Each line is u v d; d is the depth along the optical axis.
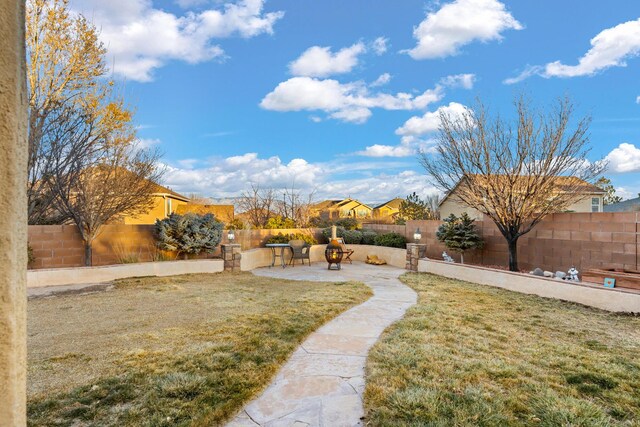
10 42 0.84
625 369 3.48
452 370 3.42
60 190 8.53
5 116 0.83
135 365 3.49
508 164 8.73
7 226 0.84
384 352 3.90
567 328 4.86
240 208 21.31
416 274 10.02
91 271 8.17
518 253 9.35
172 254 10.07
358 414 2.71
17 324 0.86
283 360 3.70
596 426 2.51
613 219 7.30
